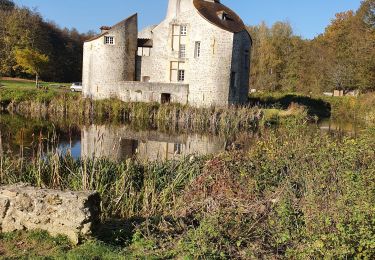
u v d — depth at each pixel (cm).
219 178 1034
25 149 1842
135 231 791
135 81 4384
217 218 738
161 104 3759
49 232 723
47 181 1180
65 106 3684
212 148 2325
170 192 1098
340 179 884
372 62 4666
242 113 3269
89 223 719
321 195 810
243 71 4381
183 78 4309
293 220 732
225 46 4044
